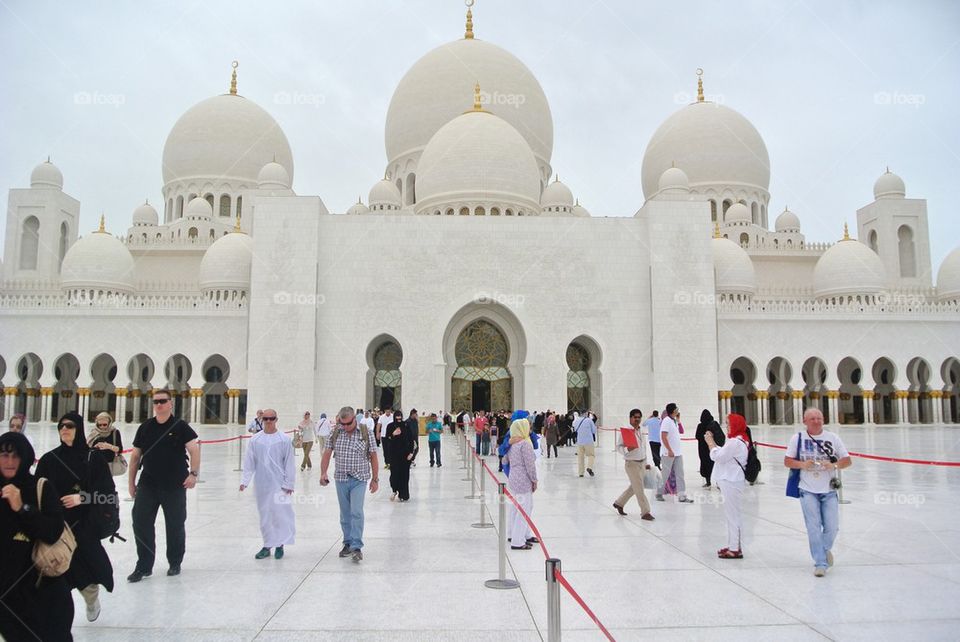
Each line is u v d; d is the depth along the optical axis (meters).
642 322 47.12
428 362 45.84
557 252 47.34
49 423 50.94
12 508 6.43
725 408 52.59
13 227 62.75
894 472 23.28
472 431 39.72
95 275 58.59
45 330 51.69
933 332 54.53
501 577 9.58
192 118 71.31
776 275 67.56
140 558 9.83
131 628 7.80
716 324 50.28
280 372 44.69
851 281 60.94
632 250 47.72
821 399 60.06
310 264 45.62
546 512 15.37
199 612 8.34
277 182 61.72
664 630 7.68
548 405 45.88
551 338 46.56
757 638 7.45
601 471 24.56
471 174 53.03
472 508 16.11
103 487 8.31
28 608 6.45
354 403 45.38
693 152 70.81
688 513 15.20
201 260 65.12
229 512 15.46
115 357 51.53
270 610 8.41
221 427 50.00
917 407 56.34
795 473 10.43
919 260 68.12
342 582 9.63
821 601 8.67
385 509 15.98
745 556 11.05
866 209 71.00
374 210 60.72
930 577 9.74
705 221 47.53
